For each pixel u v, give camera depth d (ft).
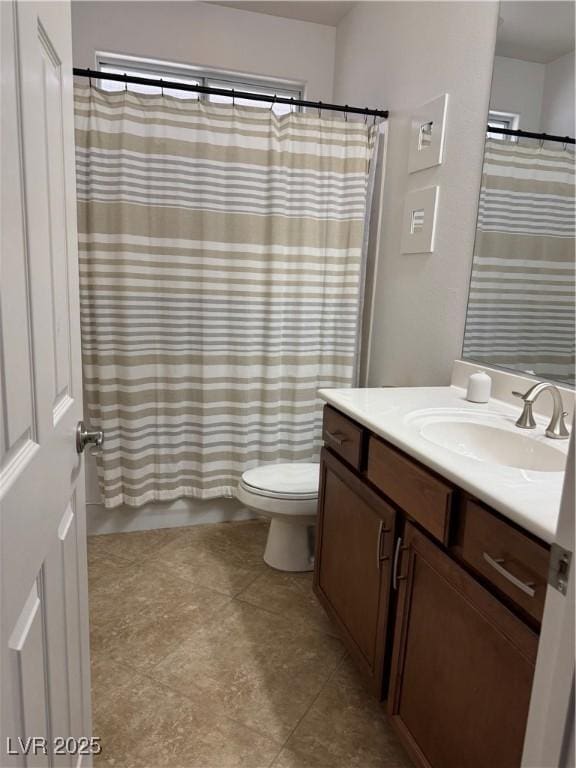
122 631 6.08
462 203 6.06
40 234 2.57
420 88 6.86
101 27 8.62
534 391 4.60
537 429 4.61
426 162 6.66
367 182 7.92
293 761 4.55
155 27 8.83
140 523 8.49
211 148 7.34
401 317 7.43
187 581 7.13
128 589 6.90
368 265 8.34
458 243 6.15
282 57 9.48
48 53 2.77
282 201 7.65
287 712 5.06
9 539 2.11
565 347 4.81
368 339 8.46
